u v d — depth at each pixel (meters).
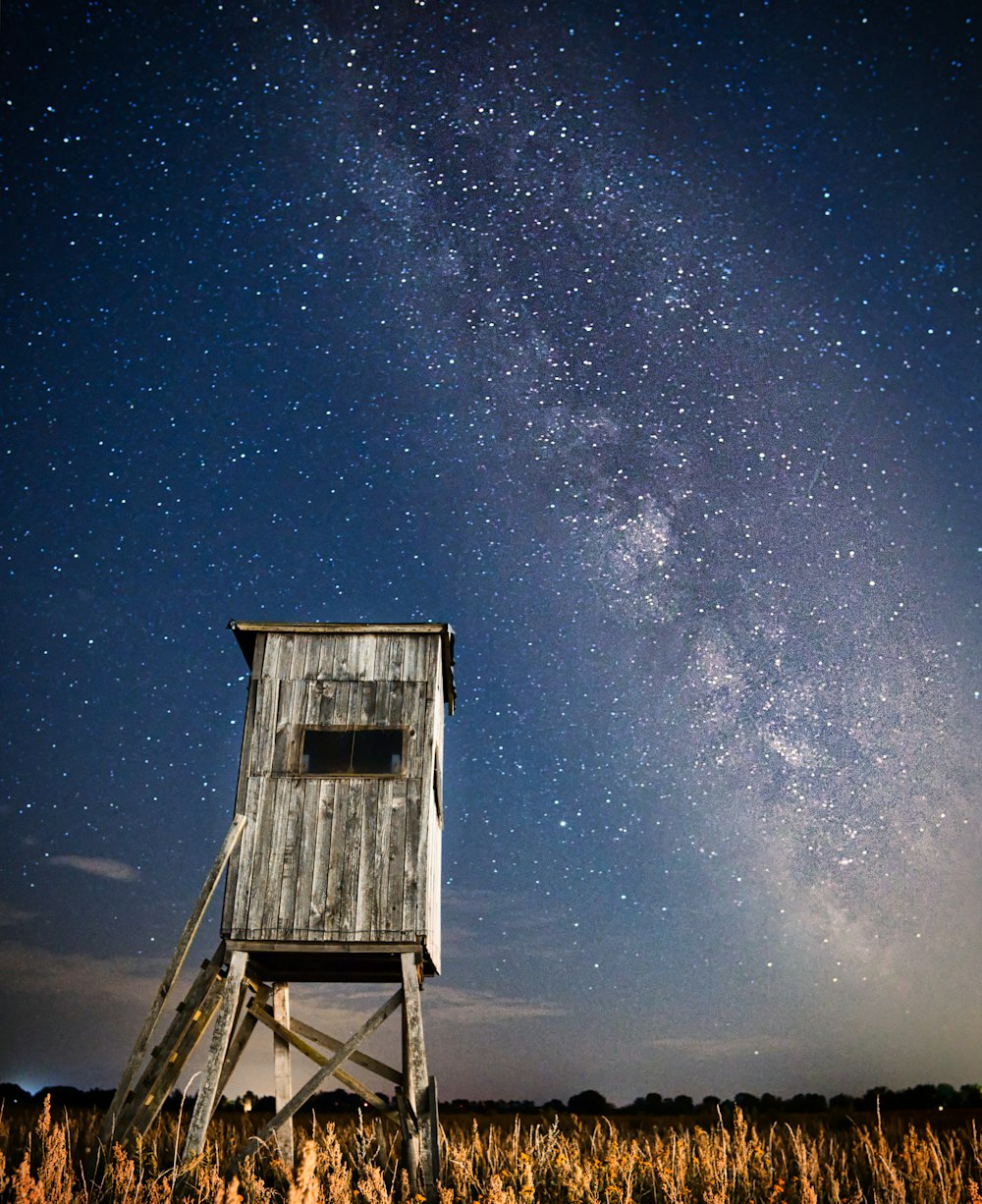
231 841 14.81
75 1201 10.91
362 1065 14.54
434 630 16.16
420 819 14.99
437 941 16.78
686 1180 12.71
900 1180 12.11
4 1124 17.78
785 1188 12.66
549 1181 12.77
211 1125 18.80
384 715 15.69
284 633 16.27
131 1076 14.15
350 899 14.53
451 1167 13.20
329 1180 11.33
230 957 14.49
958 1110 34.53
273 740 15.50
